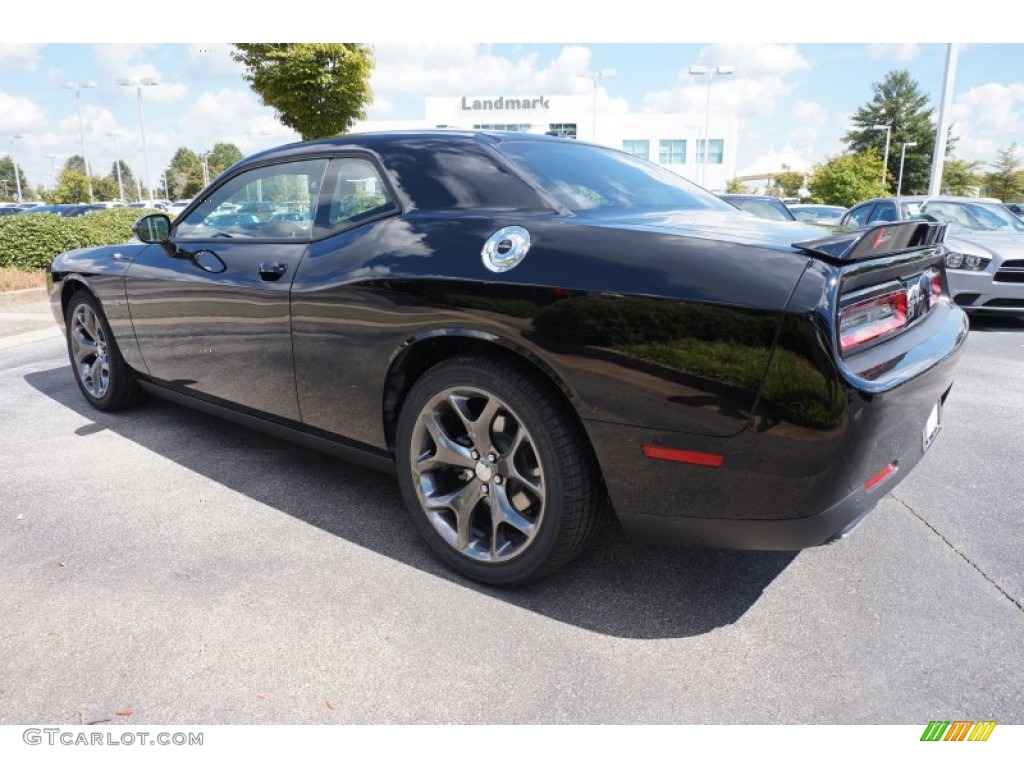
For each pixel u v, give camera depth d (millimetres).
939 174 18250
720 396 1789
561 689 1862
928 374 1987
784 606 2223
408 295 2254
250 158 3109
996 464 3367
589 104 52844
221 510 2881
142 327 3523
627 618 2162
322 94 16062
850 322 1830
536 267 2033
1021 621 2135
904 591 2301
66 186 66438
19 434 3809
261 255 2836
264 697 1827
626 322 1879
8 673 1912
